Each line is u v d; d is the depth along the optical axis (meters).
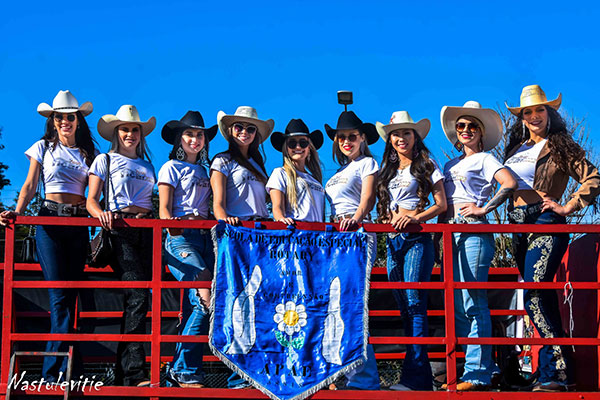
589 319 6.18
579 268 6.40
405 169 6.12
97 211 5.65
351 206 6.05
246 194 6.06
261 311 5.45
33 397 5.38
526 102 6.29
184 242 5.90
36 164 5.96
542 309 5.86
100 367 7.82
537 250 5.88
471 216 5.93
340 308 5.48
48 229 5.75
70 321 5.78
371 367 5.71
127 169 5.99
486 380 5.78
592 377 6.13
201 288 5.55
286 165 6.11
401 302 5.93
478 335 5.81
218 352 5.35
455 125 6.42
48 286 5.43
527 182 6.17
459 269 5.93
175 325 7.93
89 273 7.68
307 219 6.02
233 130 6.16
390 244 6.00
